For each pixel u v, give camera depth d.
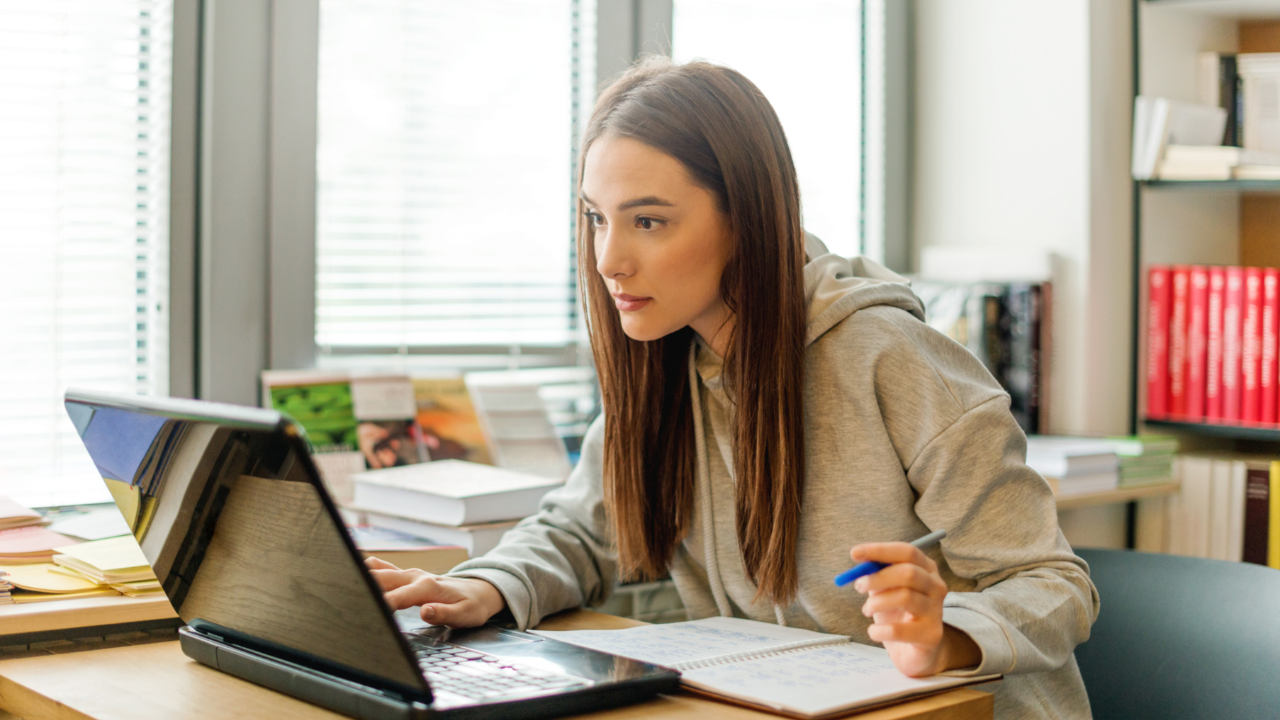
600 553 1.20
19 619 0.94
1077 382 2.08
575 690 0.74
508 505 1.39
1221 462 1.99
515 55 1.88
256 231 1.62
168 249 1.57
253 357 1.63
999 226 2.21
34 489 1.48
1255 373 1.96
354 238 1.74
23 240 1.48
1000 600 0.86
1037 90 2.14
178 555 0.85
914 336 1.03
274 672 0.81
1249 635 1.15
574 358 1.98
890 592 0.76
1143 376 2.12
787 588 1.01
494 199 1.88
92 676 0.86
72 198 1.51
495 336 1.90
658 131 0.95
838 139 2.26
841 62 2.26
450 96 1.82
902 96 2.33
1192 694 1.16
